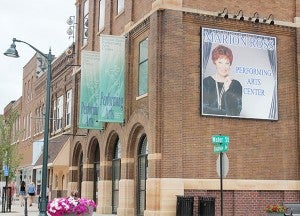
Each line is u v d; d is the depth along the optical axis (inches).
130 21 994.7
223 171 665.6
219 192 860.6
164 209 815.1
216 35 893.2
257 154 897.5
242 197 874.8
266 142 907.4
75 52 1373.0
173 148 832.3
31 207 1430.9
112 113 971.3
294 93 940.6
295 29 954.1
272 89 925.2
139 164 952.9
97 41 1204.5
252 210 879.1
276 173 907.4
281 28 944.9
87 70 1094.4
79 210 490.9
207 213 806.5
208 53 883.4
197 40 881.5
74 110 1321.4
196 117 862.5
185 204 805.2
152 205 821.9
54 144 1523.1
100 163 1117.1
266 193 895.7
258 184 886.4
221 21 900.0
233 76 897.5
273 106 921.5
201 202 813.9
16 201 1841.8
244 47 913.5
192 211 807.1
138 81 958.4
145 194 924.0
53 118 1566.2
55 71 1615.4
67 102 1473.9
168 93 839.7
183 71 863.1
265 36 931.3
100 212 1080.2
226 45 899.4
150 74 868.0
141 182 943.7
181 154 837.2
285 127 927.0
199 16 884.0
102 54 980.6
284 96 935.0
